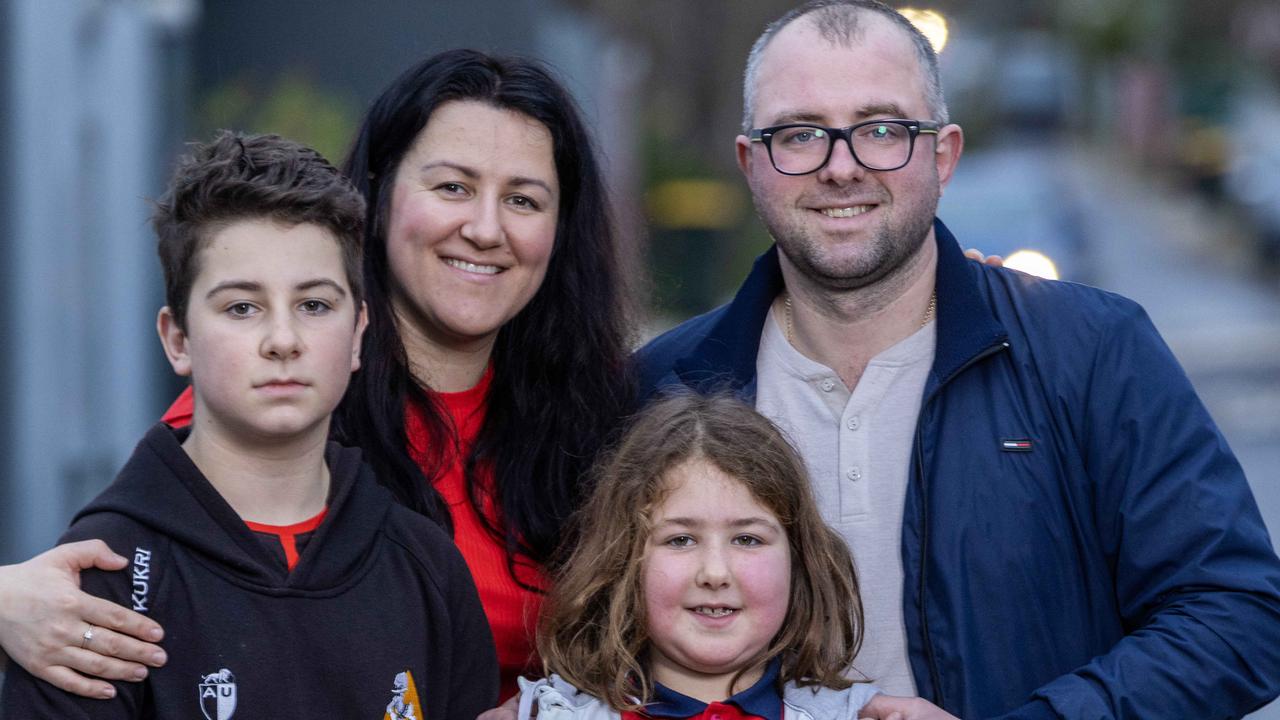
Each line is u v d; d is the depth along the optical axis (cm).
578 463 390
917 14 408
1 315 812
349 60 1418
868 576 362
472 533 372
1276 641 328
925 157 361
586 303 394
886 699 333
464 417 383
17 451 823
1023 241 1448
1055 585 347
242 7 1400
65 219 905
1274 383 1791
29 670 283
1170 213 4003
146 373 1077
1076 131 6131
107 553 288
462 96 366
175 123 1165
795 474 347
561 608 349
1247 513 338
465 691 329
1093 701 321
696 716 332
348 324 310
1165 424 343
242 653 295
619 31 2688
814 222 362
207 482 300
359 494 317
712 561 334
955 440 356
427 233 364
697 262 2039
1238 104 5188
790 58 365
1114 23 5928
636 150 2388
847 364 378
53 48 873
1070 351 354
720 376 390
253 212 301
